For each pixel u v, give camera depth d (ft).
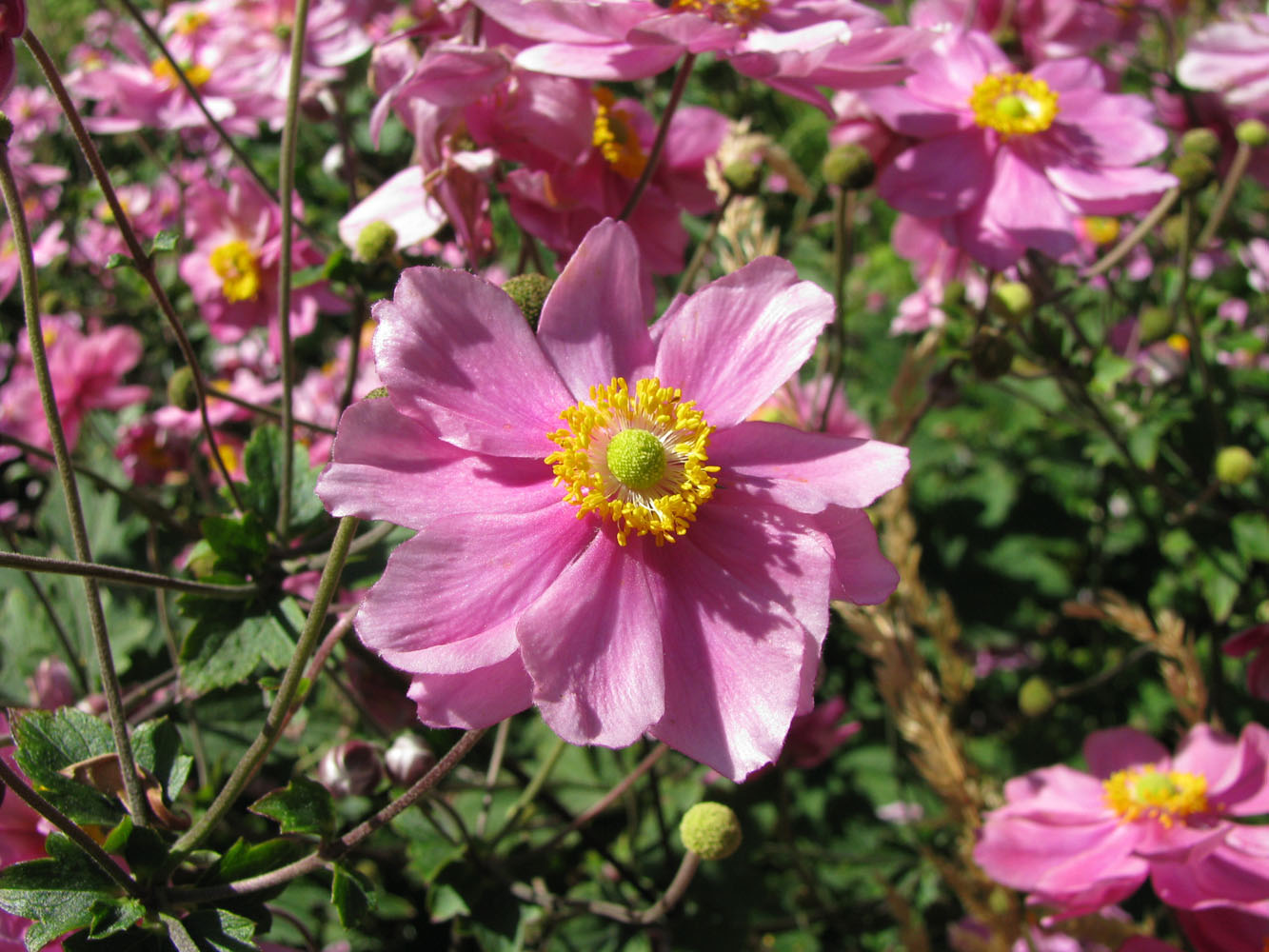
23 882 0.47
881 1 1.34
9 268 1.14
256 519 0.61
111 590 0.85
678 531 0.50
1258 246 1.23
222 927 0.49
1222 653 0.89
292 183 0.63
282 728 0.49
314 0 0.92
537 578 0.48
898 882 1.03
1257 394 1.00
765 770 0.89
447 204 0.67
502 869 0.69
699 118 0.79
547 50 0.61
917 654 0.79
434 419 0.48
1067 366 0.83
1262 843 0.67
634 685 0.47
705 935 0.79
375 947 0.89
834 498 0.48
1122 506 1.27
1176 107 1.05
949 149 0.80
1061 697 0.94
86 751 0.53
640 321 0.53
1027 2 0.98
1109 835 0.72
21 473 1.02
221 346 1.27
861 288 1.54
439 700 0.46
